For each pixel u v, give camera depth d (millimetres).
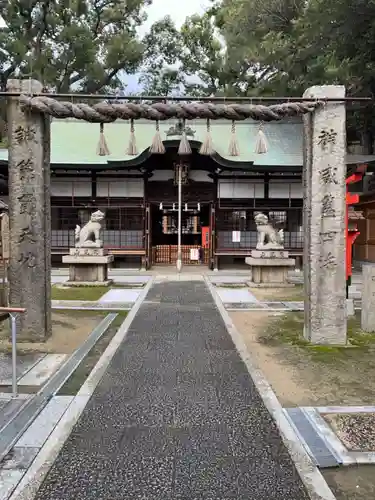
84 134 21828
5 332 7355
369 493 2936
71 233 19438
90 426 3848
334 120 6637
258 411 4191
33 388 4770
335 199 6688
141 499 2834
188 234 24828
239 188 19344
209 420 3986
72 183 19250
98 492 2902
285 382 5059
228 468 3193
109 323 8203
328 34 15516
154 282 14547
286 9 17719
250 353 6203
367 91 16688
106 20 31891
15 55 28375
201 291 12445
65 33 28141
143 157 17453
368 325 7629
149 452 3412
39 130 6680
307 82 18562
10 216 6730
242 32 20828
